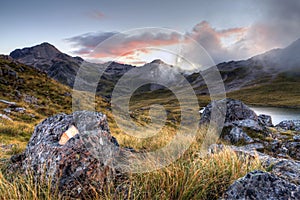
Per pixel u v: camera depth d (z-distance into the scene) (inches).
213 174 145.9
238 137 343.6
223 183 137.3
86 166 137.5
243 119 424.8
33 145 176.6
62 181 132.3
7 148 333.4
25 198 123.5
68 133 159.5
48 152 148.4
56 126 172.9
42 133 176.4
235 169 149.6
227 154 176.4
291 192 108.7
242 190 114.0
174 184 136.2
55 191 126.4
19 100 1123.9
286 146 324.2
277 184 112.5
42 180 135.7
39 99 1277.1
